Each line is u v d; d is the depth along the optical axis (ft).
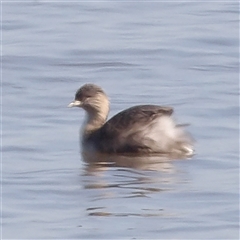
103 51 86.12
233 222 47.34
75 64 82.07
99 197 50.88
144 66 81.05
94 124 62.08
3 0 108.99
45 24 97.60
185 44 88.58
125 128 59.62
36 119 66.03
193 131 62.75
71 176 54.54
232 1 108.06
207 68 80.38
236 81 75.72
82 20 99.45
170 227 46.78
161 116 59.62
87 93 62.34
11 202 50.42
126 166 56.70
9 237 45.96
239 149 59.36
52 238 45.73
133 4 106.42
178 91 73.00
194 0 108.47
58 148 60.29
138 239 45.47
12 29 95.71
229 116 66.18
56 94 72.43
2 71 79.56
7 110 67.92
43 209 49.34
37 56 84.12
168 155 58.80
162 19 99.45
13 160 57.57
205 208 49.14
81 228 46.78
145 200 50.26
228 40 89.71
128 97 71.67
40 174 54.85
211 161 57.26
